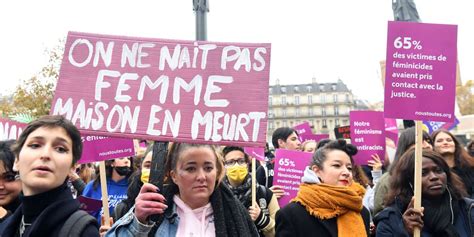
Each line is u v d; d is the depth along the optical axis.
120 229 2.21
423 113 3.10
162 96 2.55
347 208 3.12
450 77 3.14
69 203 2.04
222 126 2.48
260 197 4.23
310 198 3.15
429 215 3.01
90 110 2.55
